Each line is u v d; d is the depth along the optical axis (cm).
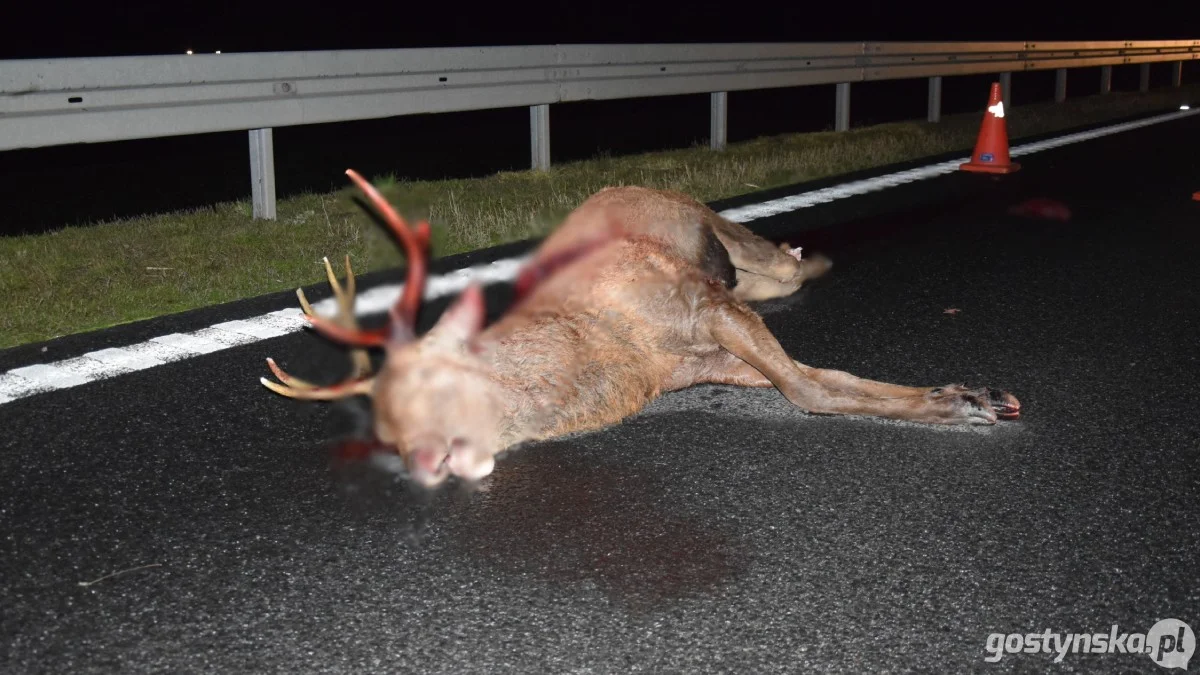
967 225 887
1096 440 460
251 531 386
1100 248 804
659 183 1033
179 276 690
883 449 454
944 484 422
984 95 2205
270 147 854
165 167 1205
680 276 475
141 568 362
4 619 333
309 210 880
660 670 312
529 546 378
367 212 873
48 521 390
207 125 810
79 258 725
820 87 2286
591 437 466
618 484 424
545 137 1104
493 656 319
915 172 1162
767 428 476
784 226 875
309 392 392
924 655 319
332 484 422
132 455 443
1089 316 631
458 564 367
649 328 468
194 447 452
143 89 777
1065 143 1413
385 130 1534
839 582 356
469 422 387
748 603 345
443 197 943
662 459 445
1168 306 650
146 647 321
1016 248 803
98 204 982
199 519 394
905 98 2120
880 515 398
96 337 583
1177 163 1237
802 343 586
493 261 746
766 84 1339
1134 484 420
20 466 432
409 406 378
